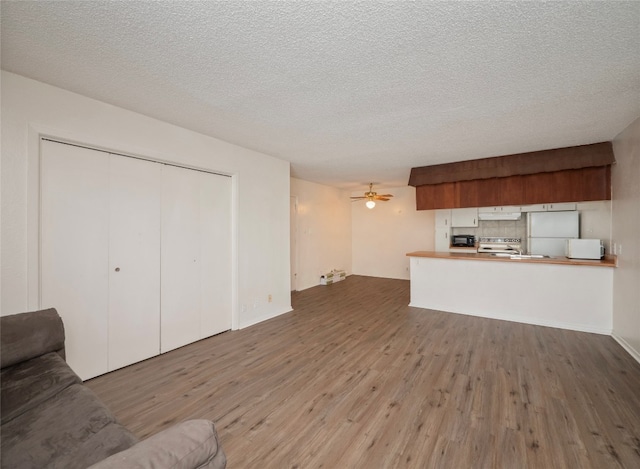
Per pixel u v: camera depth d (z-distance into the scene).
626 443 1.72
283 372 2.62
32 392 1.46
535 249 4.70
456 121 2.91
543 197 4.19
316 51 1.76
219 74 2.03
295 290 6.09
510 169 4.20
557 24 1.52
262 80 2.11
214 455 0.87
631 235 2.99
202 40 1.66
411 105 2.53
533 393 2.25
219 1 1.36
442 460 1.61
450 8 1.40
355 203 8.02
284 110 2.64
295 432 1.85
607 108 2.60
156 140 2.87
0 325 1.69
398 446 1.72
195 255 3.34
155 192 2.97
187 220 3.26
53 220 2.30
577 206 4.39
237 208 3.75
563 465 1.57
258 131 3.20
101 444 1.17
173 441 0.81
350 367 2.71
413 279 4.86
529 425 1.89
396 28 1.55
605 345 3.19
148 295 2.91
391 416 2.00
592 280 3.64
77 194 2.43
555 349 3.09
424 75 2.04
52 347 1.84
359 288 6.33
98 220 2.55
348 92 2.30
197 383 2.44
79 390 1.52
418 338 3.43
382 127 3.07
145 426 1.91
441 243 5.64
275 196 4.36
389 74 2.03
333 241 7.35
